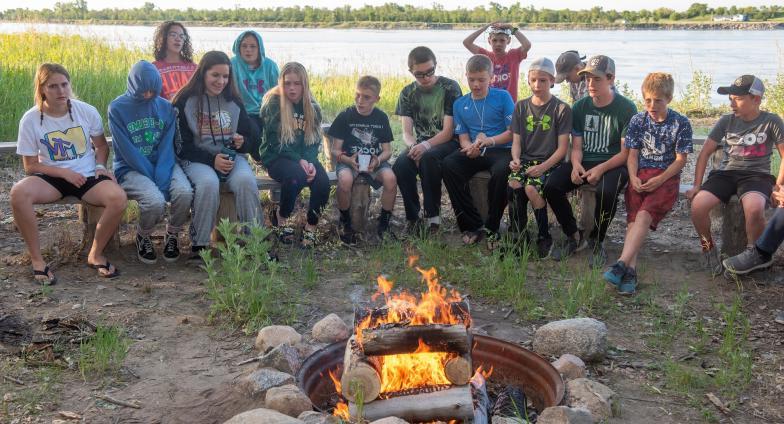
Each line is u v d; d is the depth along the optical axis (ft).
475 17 437.58
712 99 56.29
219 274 19.57
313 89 51.49
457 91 23.81
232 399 13.23
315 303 17.98
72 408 12.87
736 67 93.81
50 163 18.98
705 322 17.16
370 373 11.67
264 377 13.42
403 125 24.22
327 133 26.05
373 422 11.19
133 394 13.47
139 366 14.57
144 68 19.83
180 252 21.29
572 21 432.66
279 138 22.29
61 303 17.35
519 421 11.84
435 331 11.75
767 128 19.85
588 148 21.52
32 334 15.51
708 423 12.94
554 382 12.75
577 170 20.89
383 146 23.49
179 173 20.54
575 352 15.06
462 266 20.25
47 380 13.69
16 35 63.52
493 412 12.63
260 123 23.98
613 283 18.60
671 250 22.17
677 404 13.58
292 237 22.39
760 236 19.31
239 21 466.29
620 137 21.15
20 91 37.14
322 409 13.01
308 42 195.42
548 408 11.87
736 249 20.84
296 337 15.25
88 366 14.11
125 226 23.11
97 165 19.79
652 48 155.94
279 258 21.09
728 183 20.26
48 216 24.07
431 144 23.16
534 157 21.89
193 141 20.98
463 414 11.81
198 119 20.80
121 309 17.17
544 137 21.71
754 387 14.17
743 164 20.15
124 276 19.34
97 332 15.17
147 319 16.71
